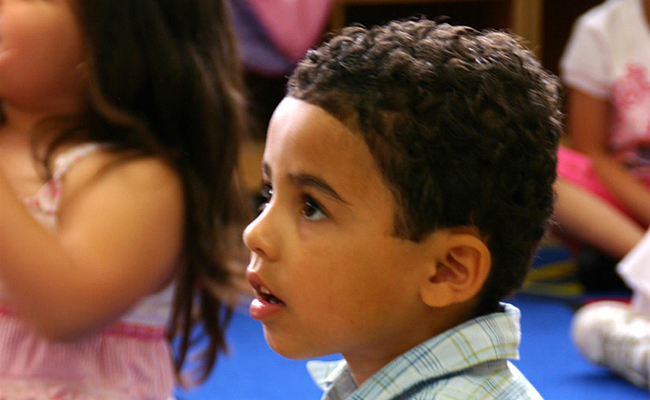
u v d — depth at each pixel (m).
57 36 3.92
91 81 4.02
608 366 6.36
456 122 2.24
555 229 8.90
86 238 3.70
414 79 2.27
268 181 2.48
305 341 2.40
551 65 13.06
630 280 6.15
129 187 3.87
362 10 12.31
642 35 8.70
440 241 2.31
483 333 2.43
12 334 3.95
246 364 6.58
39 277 3.54
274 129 2.39
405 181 2.24
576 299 8.44
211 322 4.68
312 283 2.32
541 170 2.36
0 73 3.90
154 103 4.22
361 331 2.36
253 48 9.73
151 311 4.26
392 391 2.40
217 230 4.38
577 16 12.87
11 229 3.53
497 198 2.29
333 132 2.26
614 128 8.91
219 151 4.41
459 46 2.39
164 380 4.34
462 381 2.38
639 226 8.95
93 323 3.71
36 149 4.04
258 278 2.39
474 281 2.33
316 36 10.06
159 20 4.16
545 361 6.64
